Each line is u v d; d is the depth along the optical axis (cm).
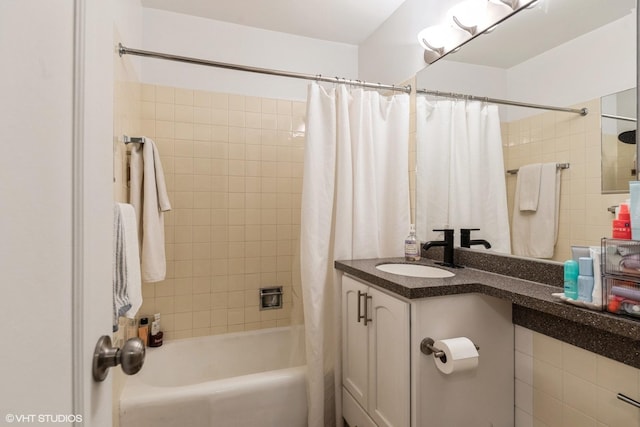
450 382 120
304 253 176
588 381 103
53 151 40
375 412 140
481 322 124
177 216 223
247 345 230
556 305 92
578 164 112
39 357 37
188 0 209
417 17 197
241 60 236
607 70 103
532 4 128
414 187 197
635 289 77
